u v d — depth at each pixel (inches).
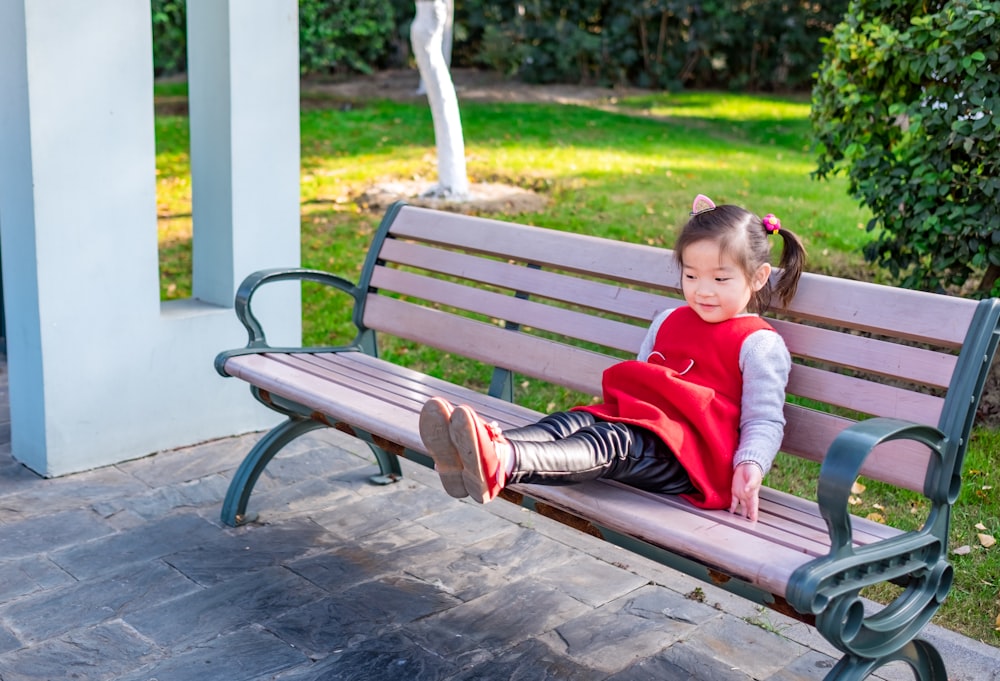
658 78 601.0
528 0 589.3
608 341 113.3
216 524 131.9
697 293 94.8
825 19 587.5
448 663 102.3
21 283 138.6
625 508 87.5
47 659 101.1
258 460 131.3
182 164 373.1
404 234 138.9
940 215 167.5
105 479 143.8
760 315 102.6
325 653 103.6
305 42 542.6
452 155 316.2
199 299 163.3
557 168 366.9
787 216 296.0
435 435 85.1
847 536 75.7
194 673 99.4
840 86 181.9
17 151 133.0
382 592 116.0
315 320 219.1
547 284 121.0
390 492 143.3
